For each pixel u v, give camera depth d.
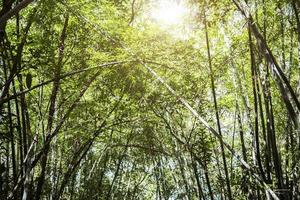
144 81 8.18
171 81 8.02
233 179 7.45
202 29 7.02
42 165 6.71
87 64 7.34
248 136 10.06
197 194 10.38
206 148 8.27
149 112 9.21
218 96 9.27
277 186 6.22
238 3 4.98
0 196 5.95
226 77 8.81
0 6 5.16
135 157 13.52
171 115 8.57
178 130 9.77
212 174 10.23
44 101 8.80
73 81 7.30
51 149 9.15
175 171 11.75
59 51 6.77
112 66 7.48
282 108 7.56
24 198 6.45
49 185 9.47
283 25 7.00
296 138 6.43
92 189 11.67
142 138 11.62
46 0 5.97
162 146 11.55
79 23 7.16
